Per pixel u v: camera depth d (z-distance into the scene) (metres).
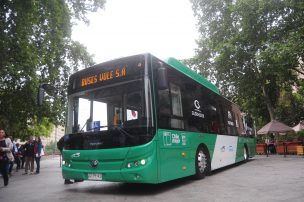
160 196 7.00
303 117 31.81
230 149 13.18
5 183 10.44
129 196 7.15
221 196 6.70
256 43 23.38
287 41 20.45
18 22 15.29
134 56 7.57
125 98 7.44
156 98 7.38
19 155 18.61
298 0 20.64
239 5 22.97
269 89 29.50
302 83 24.95
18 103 23.06
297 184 8.01
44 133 45.44
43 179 12.37
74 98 8.38
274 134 31.00
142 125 7.00
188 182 9.06
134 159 6.88
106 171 7.17
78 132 7.95
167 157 7.53
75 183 10.30
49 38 19.70
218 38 28.11
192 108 9.49
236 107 15.37
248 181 8.88
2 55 15.77
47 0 16.94
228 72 26.61
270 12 22.20
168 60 8.57
